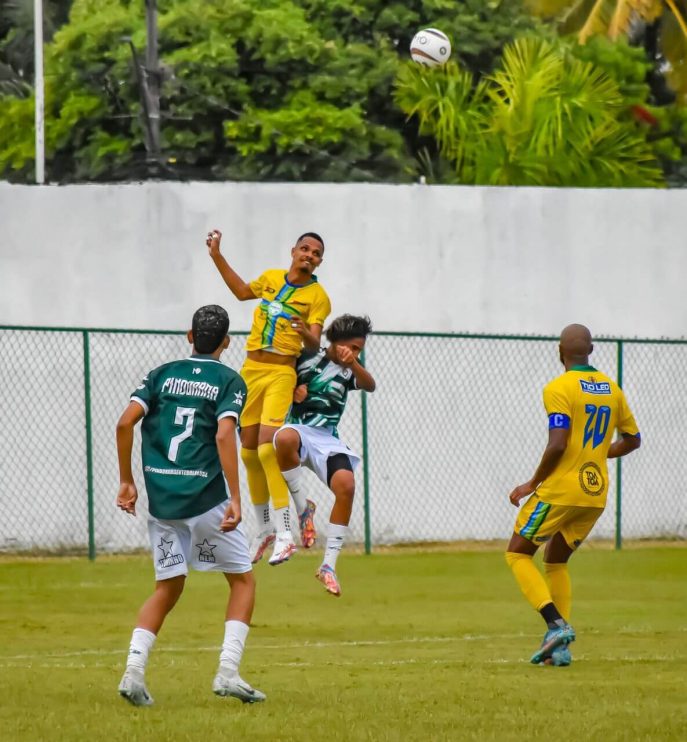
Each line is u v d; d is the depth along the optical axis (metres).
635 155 85.56
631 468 60.28
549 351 60.00
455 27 113.00
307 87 111.12
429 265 59.53
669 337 61.50
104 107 111.62
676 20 111.25
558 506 30.39
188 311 57.59
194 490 24.53
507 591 45.22
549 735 22.42
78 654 32.09
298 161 108.06
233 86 109.19
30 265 56.72
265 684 27.64
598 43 111.62
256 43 110.69
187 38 111.62
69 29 115.00
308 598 43.41
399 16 115.06
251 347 36.97
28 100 115.69
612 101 85.31
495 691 26.70
